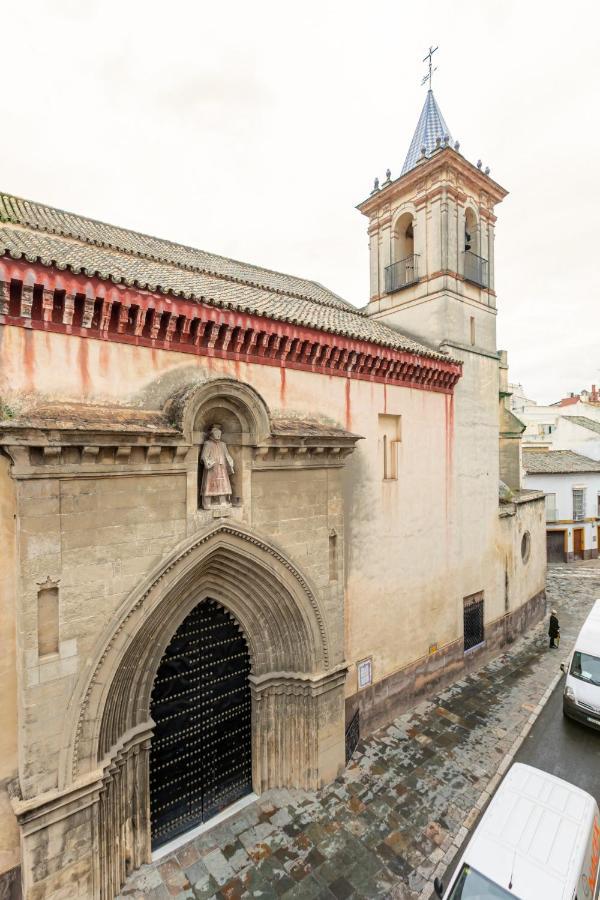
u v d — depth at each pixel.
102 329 7.66
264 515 9.38
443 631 14.95
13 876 6.98
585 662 13.31
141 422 7.71
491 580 17.33
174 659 9.16
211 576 9.25
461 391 15.71
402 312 16.81
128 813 8.09
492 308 17.61
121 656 7.46
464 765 11.10
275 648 10.29
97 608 7.24
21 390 6.89
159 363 8.39
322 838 8.97
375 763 11.16
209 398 8.23
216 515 8.59
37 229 10.96
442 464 14.91
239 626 10.12
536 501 21.84
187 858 8.54
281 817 9.51
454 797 10.03
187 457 8.24
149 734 8.27
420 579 14.05
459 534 15.63
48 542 6.75
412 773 10.80
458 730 12.59
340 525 10.80
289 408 10.52
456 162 15.45
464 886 6.75
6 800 6.95
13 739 7.02
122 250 11.90
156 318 8.16
